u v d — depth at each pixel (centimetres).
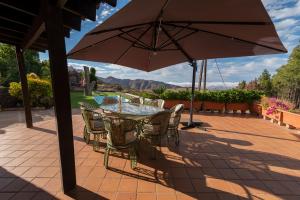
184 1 213
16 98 902
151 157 363
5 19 310
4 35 419
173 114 419
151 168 320
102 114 360
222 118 744
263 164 345
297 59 2466
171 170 315
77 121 629
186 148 414
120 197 243
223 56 403
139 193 252
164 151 394
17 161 336
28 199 237
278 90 2475
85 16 247
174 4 222
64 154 243
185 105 863
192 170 317
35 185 266
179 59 514
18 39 471
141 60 478
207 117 755
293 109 633
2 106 856
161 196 247
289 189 270
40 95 897
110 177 288
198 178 293
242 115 816
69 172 250
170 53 468
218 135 516
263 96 812
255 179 294
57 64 224
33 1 258
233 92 843
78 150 386
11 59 1473
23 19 316
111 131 301
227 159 363
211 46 387
